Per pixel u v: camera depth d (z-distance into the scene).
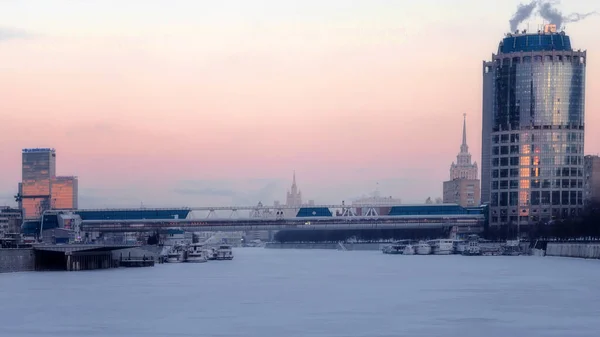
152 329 182.62
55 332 179.25
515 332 180.62
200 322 192.25
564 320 196.00
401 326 187.38
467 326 187.75
